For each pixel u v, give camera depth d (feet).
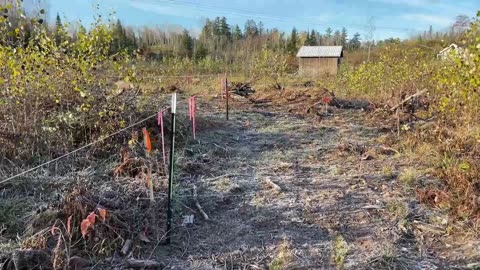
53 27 21.42
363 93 38.40
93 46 18.88
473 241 10.68
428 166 16.34
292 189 14.15
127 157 15.28
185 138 19.43
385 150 18.92
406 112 26.84
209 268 9.55
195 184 14.35
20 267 8.89
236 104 32.96
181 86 44.60
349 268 9.52
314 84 51.31
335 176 15.60
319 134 22.81
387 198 13.32
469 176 13.96
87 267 9.31
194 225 11.55
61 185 13.24
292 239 10.79
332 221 11.78
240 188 14.11
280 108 31.60
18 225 10.63
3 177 13.39
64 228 10.06
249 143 20.71
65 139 16.33
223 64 76.84
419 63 32.91
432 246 10.62
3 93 16.44
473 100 17.87
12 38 18.19
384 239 10.79
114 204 11.50
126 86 23.52
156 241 10.56
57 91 18.17
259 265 9.70
